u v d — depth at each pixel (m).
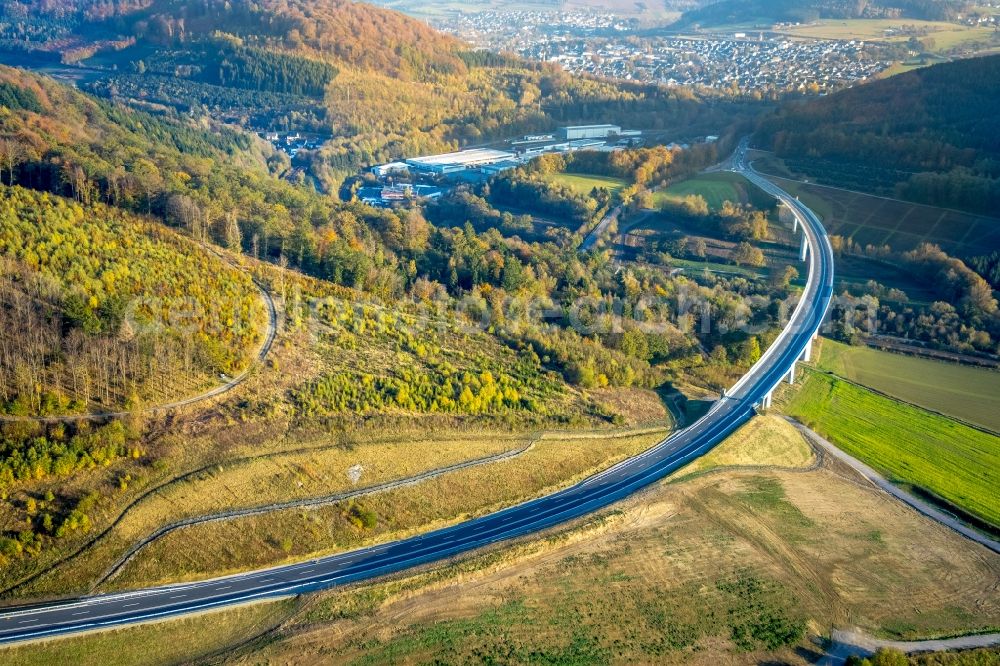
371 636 115.75
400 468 149.50
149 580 119.75
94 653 107.81
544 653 116.50
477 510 146.75
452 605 123.25
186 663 108.69
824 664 121.06
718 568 138.75
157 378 149.50
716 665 118.31
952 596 139.62
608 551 139.62
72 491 126.50
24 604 112.88
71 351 143.12
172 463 136.00
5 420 130.38
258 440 145.12
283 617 117.12
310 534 132.38
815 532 152.75
